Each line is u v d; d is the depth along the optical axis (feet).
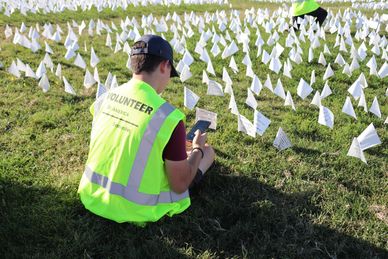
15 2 36.45
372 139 12.59
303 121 16.06
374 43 24.48
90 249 10.08
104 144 10.14
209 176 12.56
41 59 23.21
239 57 23.56
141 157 9.66
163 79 9.94
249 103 16.65
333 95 18.85
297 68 21.95
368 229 10.78
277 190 12.28
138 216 10.16
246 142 14.76
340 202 11.73
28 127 15.75
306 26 30.30
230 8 42.78
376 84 19.88
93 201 10.48
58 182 12.45
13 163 13.34
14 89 18.83
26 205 11.35
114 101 10.04
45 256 9.74
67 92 18.62
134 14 37.88
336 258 9.92
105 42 27.09
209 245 10.23
